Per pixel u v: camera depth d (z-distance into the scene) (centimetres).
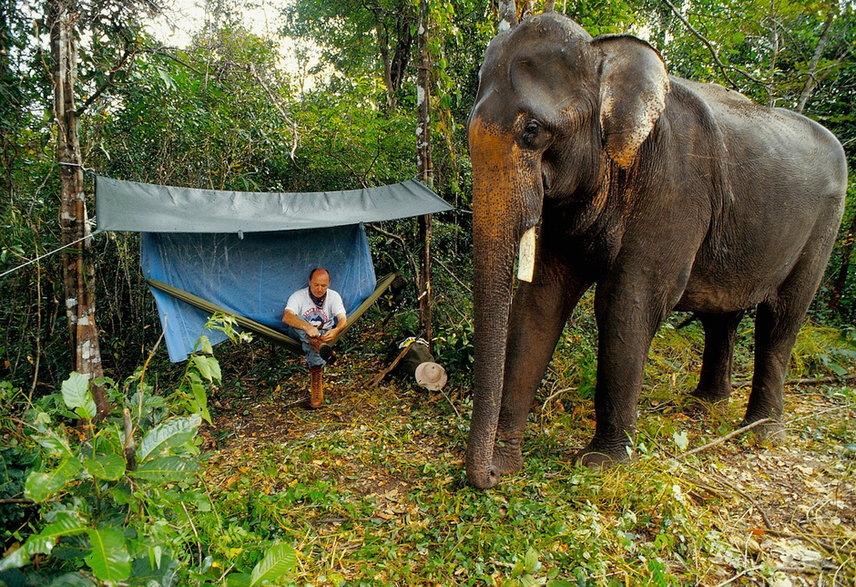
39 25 355
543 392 434
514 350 326
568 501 276
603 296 307
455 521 264
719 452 342
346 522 272
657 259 293
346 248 516
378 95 752
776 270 358
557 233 306
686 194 294
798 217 351
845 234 698
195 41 572
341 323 462
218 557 227
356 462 342
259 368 545
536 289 328
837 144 389
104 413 375
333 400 468
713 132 308
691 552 239
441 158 720
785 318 380
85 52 381
